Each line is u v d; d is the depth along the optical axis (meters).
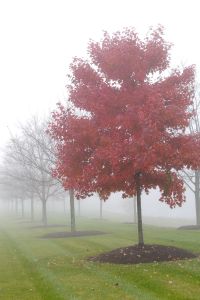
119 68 15.42
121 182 15.04
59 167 15.57
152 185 15.83
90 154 15.28
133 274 12.14
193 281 10.97
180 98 14.91
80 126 14.82
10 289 11.28
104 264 14.30
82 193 15.57
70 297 9.97
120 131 14.45
